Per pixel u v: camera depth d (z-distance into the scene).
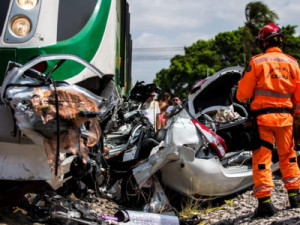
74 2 5.23
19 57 4.79
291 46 34.81
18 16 4.85
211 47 52.78
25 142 4.29
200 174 5.60
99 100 4.28
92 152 5.42
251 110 5.00
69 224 4.39
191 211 5.77
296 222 4.36
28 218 4.53
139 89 7.98
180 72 52.09
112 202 5.99
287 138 4.95
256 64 4.94
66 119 4.05
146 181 5.70
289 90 4.93
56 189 5.12
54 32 4.99
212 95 6.62
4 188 4.92
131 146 5.98
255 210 4.95
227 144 6.70
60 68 4.93
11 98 3.97
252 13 26.81
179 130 5.49
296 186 5.01
